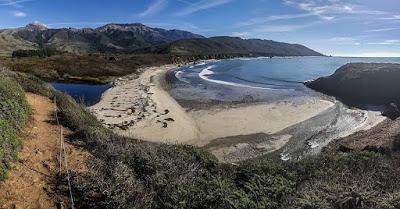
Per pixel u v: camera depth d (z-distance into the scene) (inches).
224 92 1795.0
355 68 2011.6
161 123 1075.3
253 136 975.6
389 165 501.4
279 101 1510.8
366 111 1355.8
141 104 1369.3
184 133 995.3
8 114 417.4
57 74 2368.4
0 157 305.9
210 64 4630.9
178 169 403.9
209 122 1120.2
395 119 1139.9
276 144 910.4
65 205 292.2
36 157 365.4
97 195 315.3
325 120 1170.6
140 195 315.6
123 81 2207.2
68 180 319.3
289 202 347.3
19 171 322.3
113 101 1437.0
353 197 335.0
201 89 1914.4
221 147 887.1
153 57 4328.3
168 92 1774.1
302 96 1681.8
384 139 847.7
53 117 542.6
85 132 478.6
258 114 1234.0
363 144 837.2
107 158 393.7
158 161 407.5
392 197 341.4
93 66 2711.6
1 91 477.1
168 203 308.2
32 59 2815.0
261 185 389.1
